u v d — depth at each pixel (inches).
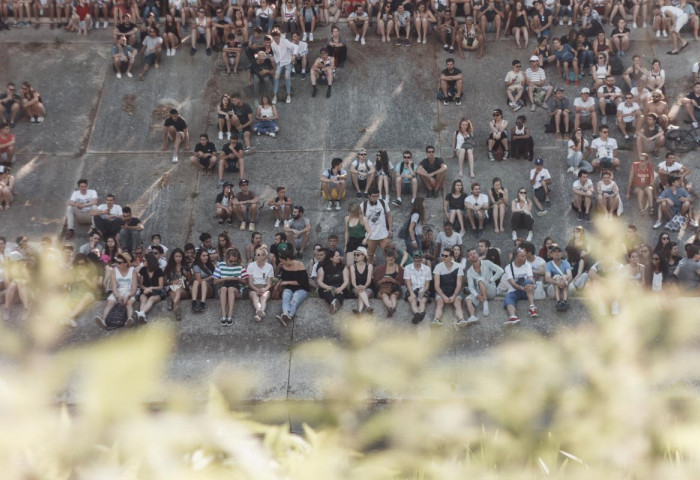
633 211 776.9
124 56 923.4
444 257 622.5
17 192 810.8
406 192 803.4
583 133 856.3
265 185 820.6
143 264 657.6
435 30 962.7
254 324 616.7
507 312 616.7
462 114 885.8
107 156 851.4
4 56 949.8
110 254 713.0
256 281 635.5
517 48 951.0
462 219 759.7
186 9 967.6
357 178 797.2
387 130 873.5
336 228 778.8
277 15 983.6
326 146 859.4
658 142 830.5
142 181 826.2
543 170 783.1
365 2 960.3
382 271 640.4
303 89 912.3
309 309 628.4
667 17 935.7
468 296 617.9
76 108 896.9
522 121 824.3
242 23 941.8
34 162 840.9
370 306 627.2
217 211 780.0
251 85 912.3
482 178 817.5
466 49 942.4
